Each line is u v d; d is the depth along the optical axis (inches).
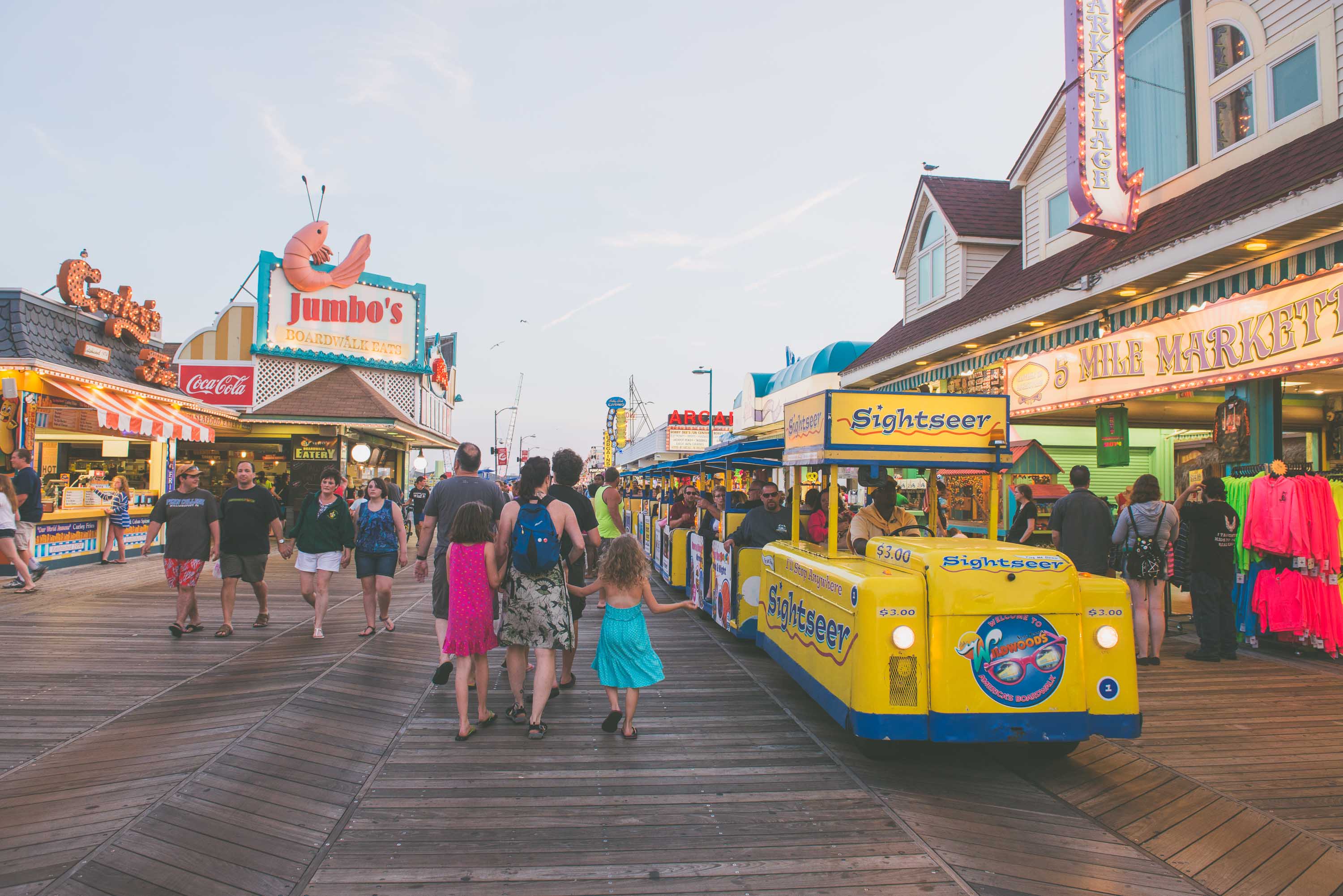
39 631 314.0
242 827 139.9
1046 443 634.2
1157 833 144.3
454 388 1449.3
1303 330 276.7
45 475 576.7
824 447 207.8
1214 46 345.7
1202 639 283.6
